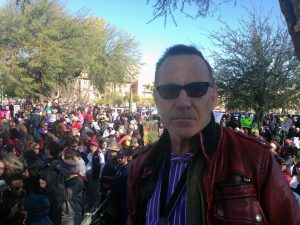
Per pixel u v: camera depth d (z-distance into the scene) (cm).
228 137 143
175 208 141
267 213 133
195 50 145
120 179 221
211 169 135
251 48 1741
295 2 330
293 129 1681
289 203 134
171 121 142
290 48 1709
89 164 850
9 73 2914
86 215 318
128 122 2169
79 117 2011
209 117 144
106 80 4153
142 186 156
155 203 149
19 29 3016
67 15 3366
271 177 133
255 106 1755
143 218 154
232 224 127
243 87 1753
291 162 801
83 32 3375
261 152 136
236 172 132
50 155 691
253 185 132
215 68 1788
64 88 3719
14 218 451
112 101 5356
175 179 146
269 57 1720
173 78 141
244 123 1662
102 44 3922
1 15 2967
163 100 143
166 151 153
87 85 4334
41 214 481
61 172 578
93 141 911
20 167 553
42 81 3198
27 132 1194
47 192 532
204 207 132
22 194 467
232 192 130
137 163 164
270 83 1720
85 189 780
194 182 137
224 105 1869
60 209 541
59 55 3100
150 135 981
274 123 1994
